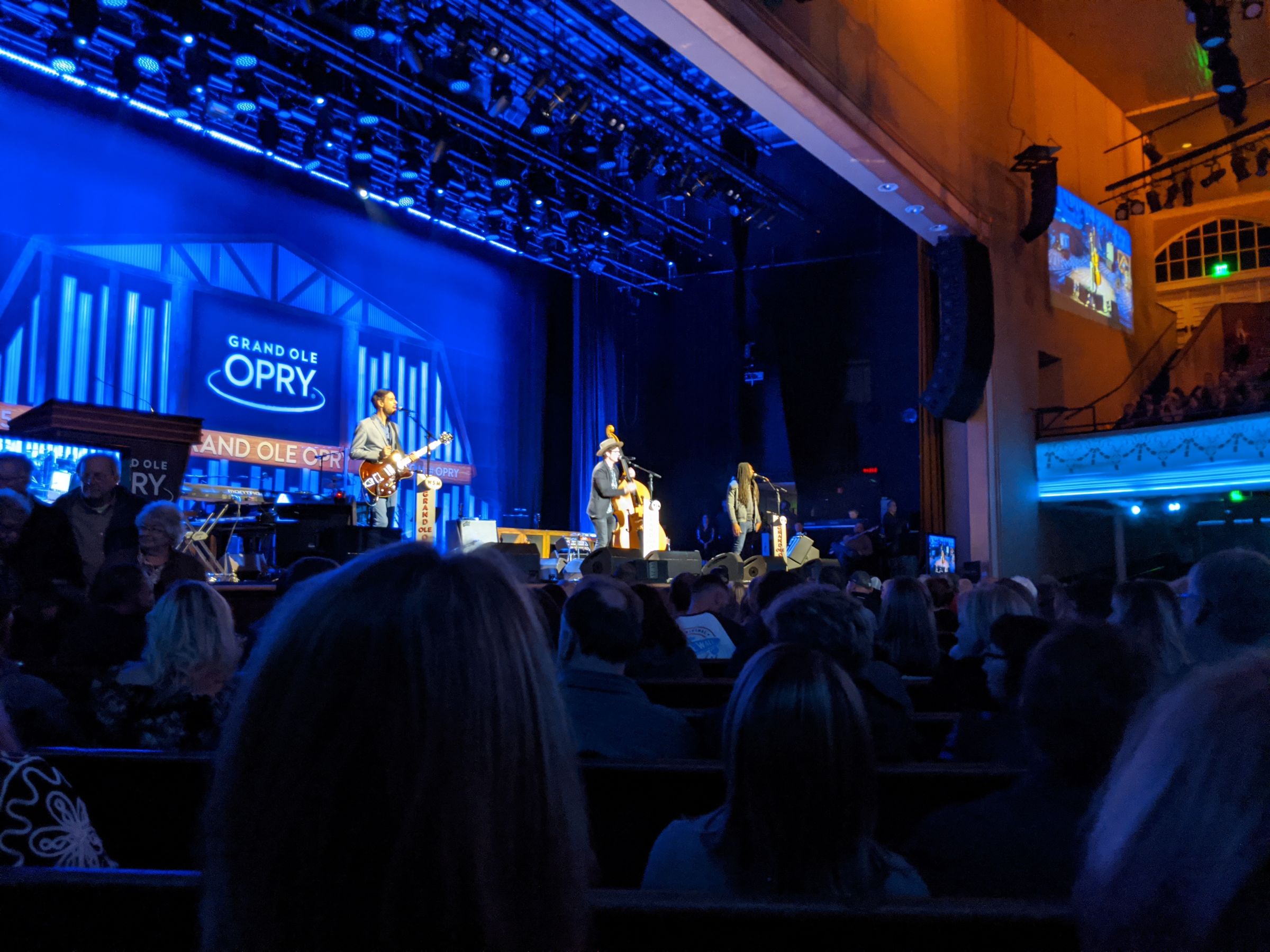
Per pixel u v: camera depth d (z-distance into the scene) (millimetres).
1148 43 15055
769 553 14406
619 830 1939
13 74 10984
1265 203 17969
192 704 2225
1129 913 720
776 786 1233
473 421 16516
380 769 614
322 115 10492
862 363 15883
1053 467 13969
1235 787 700
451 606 656
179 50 9477
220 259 13328
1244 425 12586
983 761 2256
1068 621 1588
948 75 11898
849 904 974
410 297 15727
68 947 996
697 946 982
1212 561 2387
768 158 16391
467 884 617
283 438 13906
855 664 2275
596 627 2268
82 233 11789
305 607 671
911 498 15227
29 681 2293
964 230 12383
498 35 10477
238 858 627
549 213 13633
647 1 7457
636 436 17031
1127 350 17047
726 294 16766
